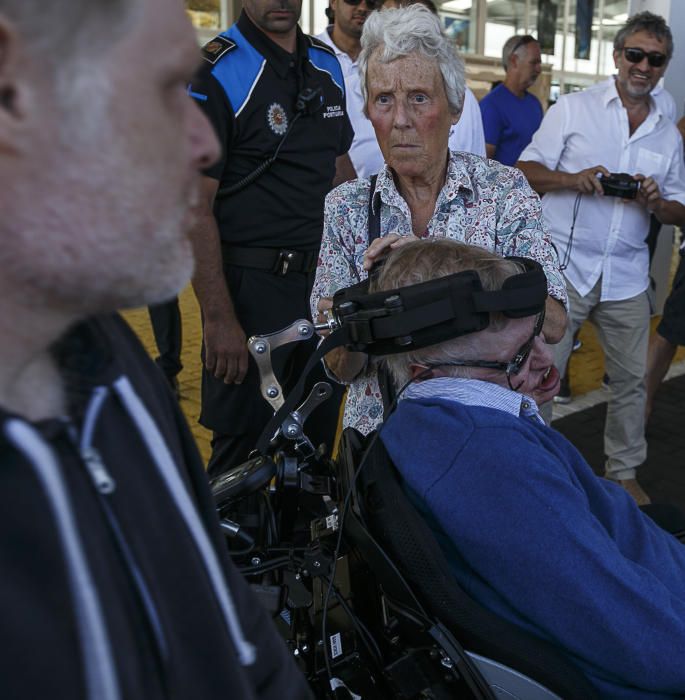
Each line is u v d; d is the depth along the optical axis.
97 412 0.63
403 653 1.23
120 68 0.53
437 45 1.71
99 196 0.53
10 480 0.53
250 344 1.48
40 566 0.54
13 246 0.53
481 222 1.84
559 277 1.84
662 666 1.13
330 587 1.21
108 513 0.62
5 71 0.50
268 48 2.38
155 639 0.64
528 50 4.90
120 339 0.75
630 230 3.18
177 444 0.79
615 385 3.31
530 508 1.16
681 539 1.60
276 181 2.46
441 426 1.24
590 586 1.13
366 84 1.81
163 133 0.57
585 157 3.27
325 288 1.90
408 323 1.25
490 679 1.16
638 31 3.12
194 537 0.71
